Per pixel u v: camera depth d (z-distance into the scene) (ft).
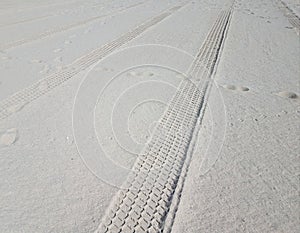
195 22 19.43
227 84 9.87
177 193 5.36
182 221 4.78
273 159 6.27
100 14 21.20
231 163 6.10
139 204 5.13
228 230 4.62
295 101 8.90
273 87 9.80
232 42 14.98
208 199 5.20
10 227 4.56
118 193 5.34
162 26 18.01
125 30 16.67
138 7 24.95
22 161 5.97
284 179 5.71
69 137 6.79
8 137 6.68
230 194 5.32
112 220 4.80
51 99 8.45
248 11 24.34
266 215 4.91
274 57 12.92
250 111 8.18
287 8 26.50
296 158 6.33
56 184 5.43
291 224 4.75
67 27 16.88
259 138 6.97
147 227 4.71
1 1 25.16
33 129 7.02
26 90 8.94
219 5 26.99
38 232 4.50
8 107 7.94
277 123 7.64
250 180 5.65
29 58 11.69
